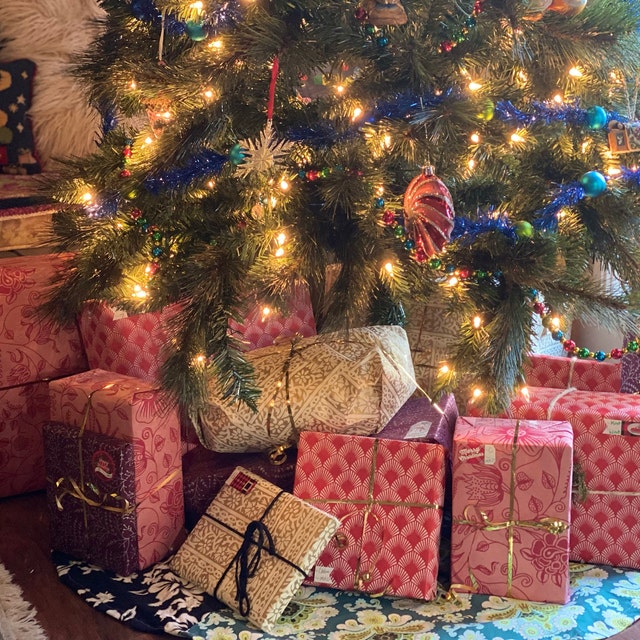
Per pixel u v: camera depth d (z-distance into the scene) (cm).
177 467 152
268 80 142
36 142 218
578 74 145
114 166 153
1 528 164
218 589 138
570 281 137
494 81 146
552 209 138
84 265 153
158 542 149
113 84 157
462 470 139
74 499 148
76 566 149
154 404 144
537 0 126
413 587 138
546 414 149
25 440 173
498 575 139
